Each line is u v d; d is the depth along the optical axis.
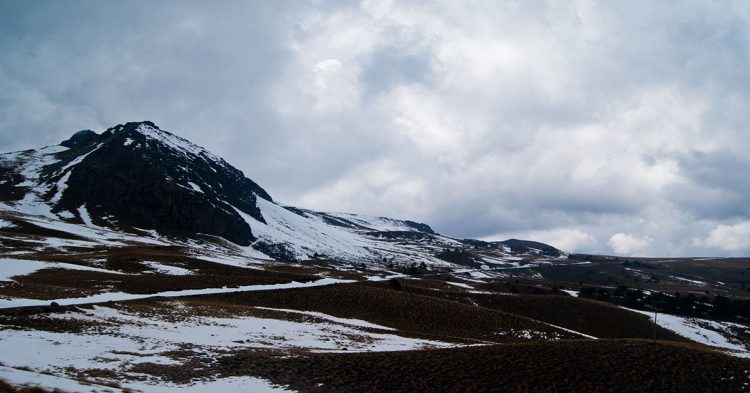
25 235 129.12
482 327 79.81
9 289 61.78
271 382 35.03
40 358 34.09
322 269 157.00
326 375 37.12
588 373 36.44
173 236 189.00
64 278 77.94
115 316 53.34
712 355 39.94
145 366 35.88
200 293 79.06
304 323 66.06
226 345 46.66
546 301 109.88
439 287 146.00
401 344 58.34
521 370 37.56
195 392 30.92
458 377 36.59
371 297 87.94
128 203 199.88
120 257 108.00
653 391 33.72
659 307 167.25
